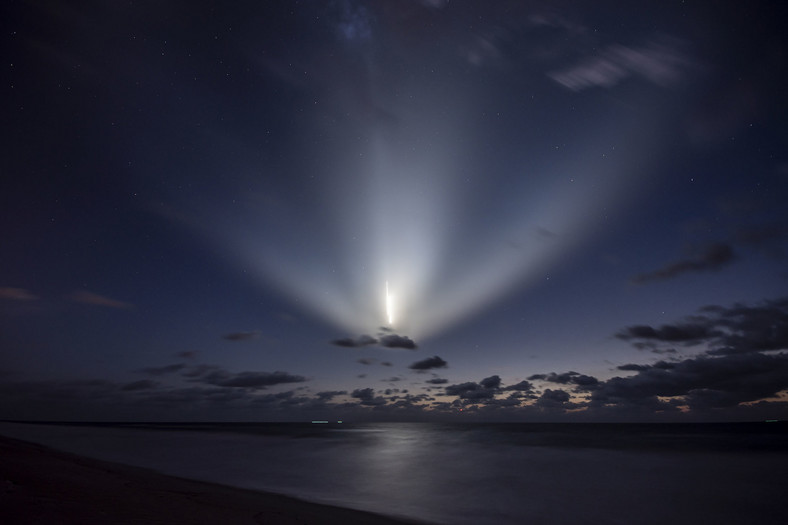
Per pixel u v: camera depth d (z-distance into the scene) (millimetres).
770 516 15297
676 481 22297
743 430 92000
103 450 37438
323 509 13977
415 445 45250
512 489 20078
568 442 49281
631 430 92688
